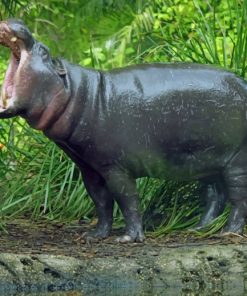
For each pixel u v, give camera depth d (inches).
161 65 510.3
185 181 546.6
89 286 463.8
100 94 496.7
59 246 498.6
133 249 490.0
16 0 721.0
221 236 515.8
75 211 583.8
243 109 509.4
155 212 559.2
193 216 558.3
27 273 458.9
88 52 887.1
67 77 491.5
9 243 503.5
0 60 929.5
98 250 488.7
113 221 556.4
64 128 491.5
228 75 512.1
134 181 507.8
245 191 514.9
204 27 711.1
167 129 501.4
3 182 607.2
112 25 988.6
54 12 991.0
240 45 591.2
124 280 468.1
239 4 681.0
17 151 620.1
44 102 486.0
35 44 486.6
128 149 498.6
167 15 887.1
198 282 473.4
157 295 455.5
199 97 503.5
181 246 492.7
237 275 478.3
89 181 518.9
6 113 482.9
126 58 895.7
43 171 603.2
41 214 582.9
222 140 507.8
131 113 497.7
